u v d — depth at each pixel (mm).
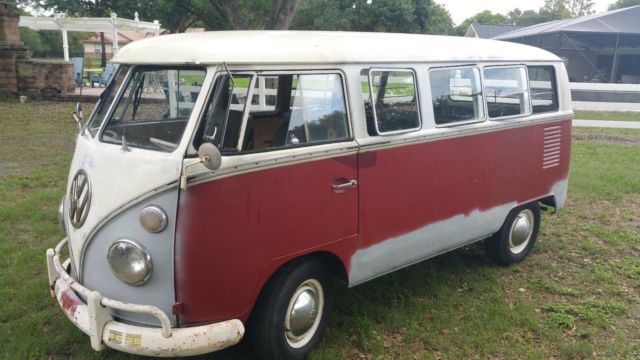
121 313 3336
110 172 3336
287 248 3596
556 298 5180
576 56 29875
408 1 37438
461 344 4297
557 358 4207
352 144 3912
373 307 4746
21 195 7637
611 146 12820
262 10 22969
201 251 3160
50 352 3924
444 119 4719
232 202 3260
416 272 5562
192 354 3186
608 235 6785
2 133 12547
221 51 3311
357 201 4016
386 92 4203
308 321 3912
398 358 4062
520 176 5598
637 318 4840
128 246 3188
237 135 3312
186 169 3059
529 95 5668
